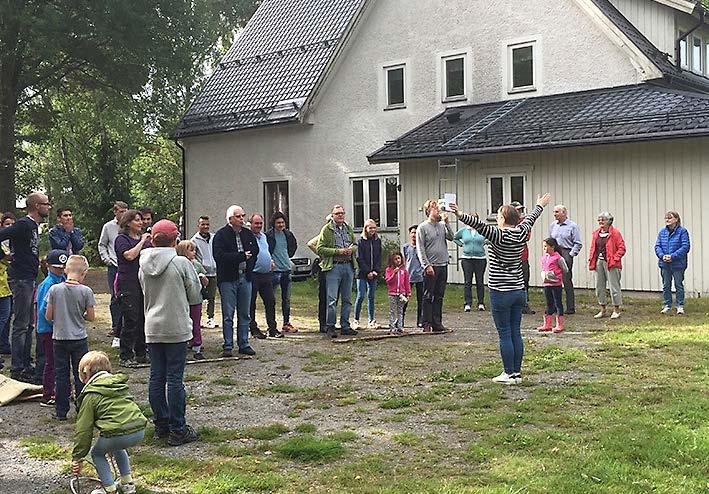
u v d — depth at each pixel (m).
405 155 19.83
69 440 7.10
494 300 8.82
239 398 8.55
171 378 6.77
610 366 9.62
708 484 5.33
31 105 33.00
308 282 22.73
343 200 24.17
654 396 7.94
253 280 12.69
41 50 26.23
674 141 16.56
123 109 30.80
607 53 19.30
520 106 20.14
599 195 17.66
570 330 12.65
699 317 13.68
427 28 22.59
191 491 5.59
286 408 8.06
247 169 26.50
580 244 14.72
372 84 23.64
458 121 20.84
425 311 12.88
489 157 19.31
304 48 26.36
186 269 6.84
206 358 10.97
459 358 10.59
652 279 16.97
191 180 28.14
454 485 5.49
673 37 19.78
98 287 23.59
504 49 21.11
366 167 23.66
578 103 18.92
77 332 7.82
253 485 5.61
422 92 22.75
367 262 13.41
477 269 15.67
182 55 28.45
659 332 12.07
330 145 24.45
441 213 12.77
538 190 18.56
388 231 23.11
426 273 12.57
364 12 23.77
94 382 5.53
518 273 8.84
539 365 9.74
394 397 8.34
